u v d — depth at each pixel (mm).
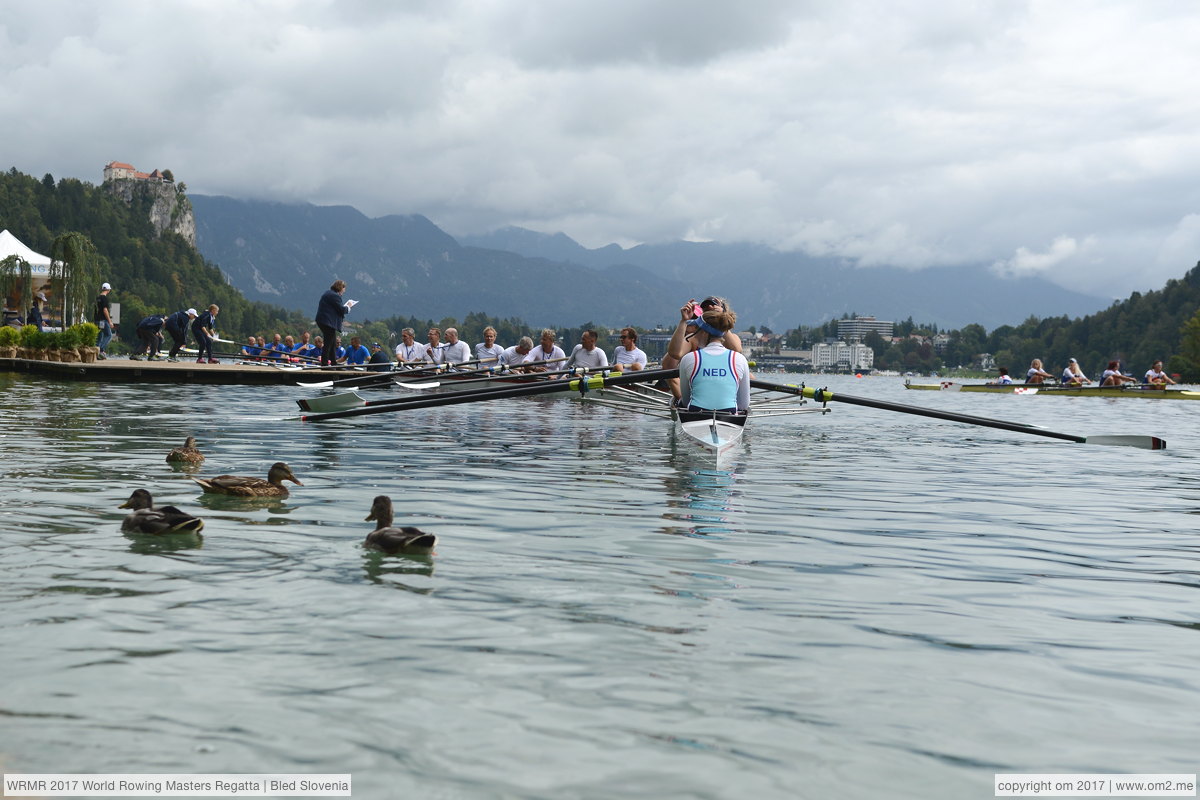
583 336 22297
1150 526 7379
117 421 14148
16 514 6566
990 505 8336
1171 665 3945
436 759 2910
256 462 9891
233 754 2906
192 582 4859
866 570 5594
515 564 5465
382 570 5227
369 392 22922
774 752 3025
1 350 34469
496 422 16172
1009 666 3895
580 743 3049
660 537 6398
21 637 3912
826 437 15148
